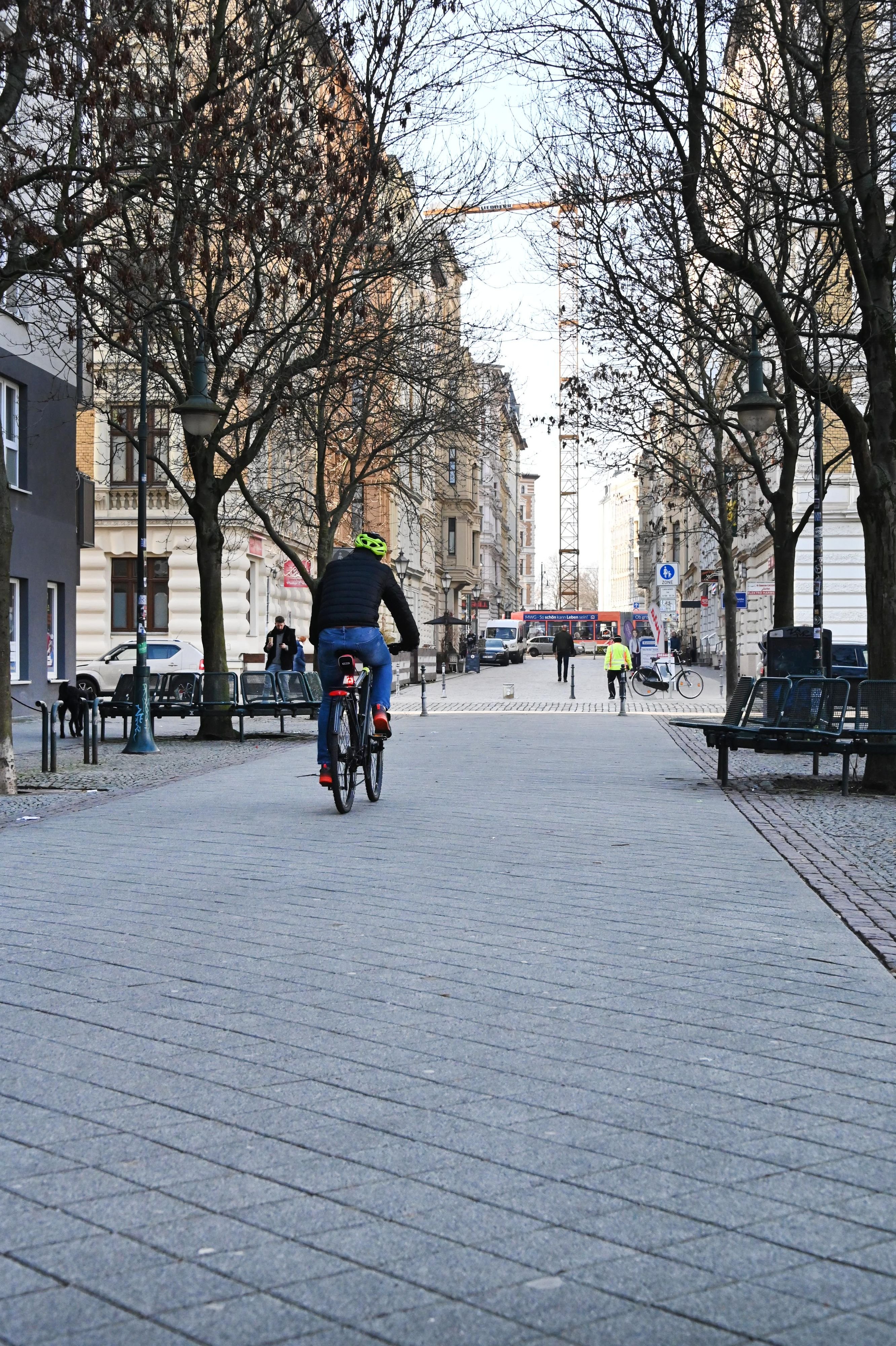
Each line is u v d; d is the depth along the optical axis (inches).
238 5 637.9
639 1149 146.3
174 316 696.4
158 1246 122.4
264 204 560.7
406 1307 111.3
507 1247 122.2
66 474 1085.1
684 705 1386.6
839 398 515.5
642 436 930.7
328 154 689.0
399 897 290.7
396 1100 162.1
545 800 482.0
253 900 287.7
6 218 488.1
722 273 844.0
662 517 3191.4
